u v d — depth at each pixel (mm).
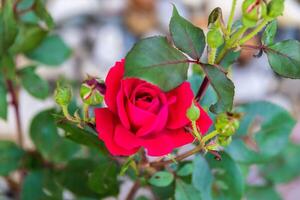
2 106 773
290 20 1488
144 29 1508
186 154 656
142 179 697
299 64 604
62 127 650
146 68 570
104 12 1506
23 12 793
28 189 813
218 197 697
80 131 651
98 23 1490
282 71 608
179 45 601
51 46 873
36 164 831
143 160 670
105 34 1479
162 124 584
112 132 587
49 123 809
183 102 589
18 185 971
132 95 580
